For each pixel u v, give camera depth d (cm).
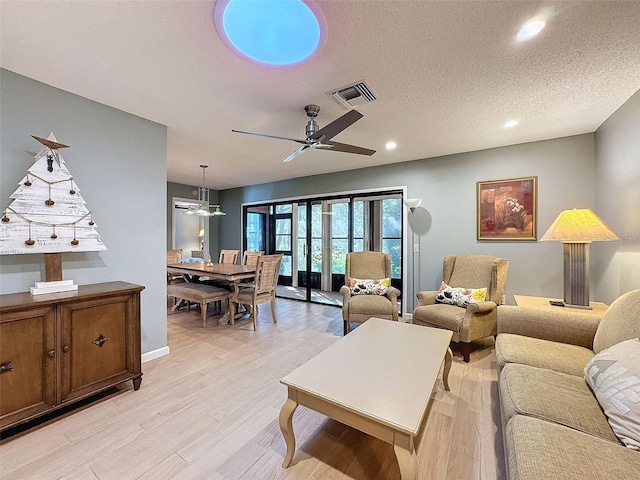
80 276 238
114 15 148
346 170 502
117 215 261
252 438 176
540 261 346
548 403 134
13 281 203
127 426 185
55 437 175
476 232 384
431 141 344
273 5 141
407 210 436
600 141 296
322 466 155
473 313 286
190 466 153
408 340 210
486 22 152
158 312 293
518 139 338
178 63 190
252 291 414
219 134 323
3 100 199
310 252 564
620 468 96
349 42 167
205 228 697
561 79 208
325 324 408
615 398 122
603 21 150
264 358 291
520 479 97
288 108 256
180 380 246
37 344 179
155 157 289
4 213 195
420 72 199
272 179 589
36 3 139
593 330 198
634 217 232
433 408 206
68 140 230
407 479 119
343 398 136
